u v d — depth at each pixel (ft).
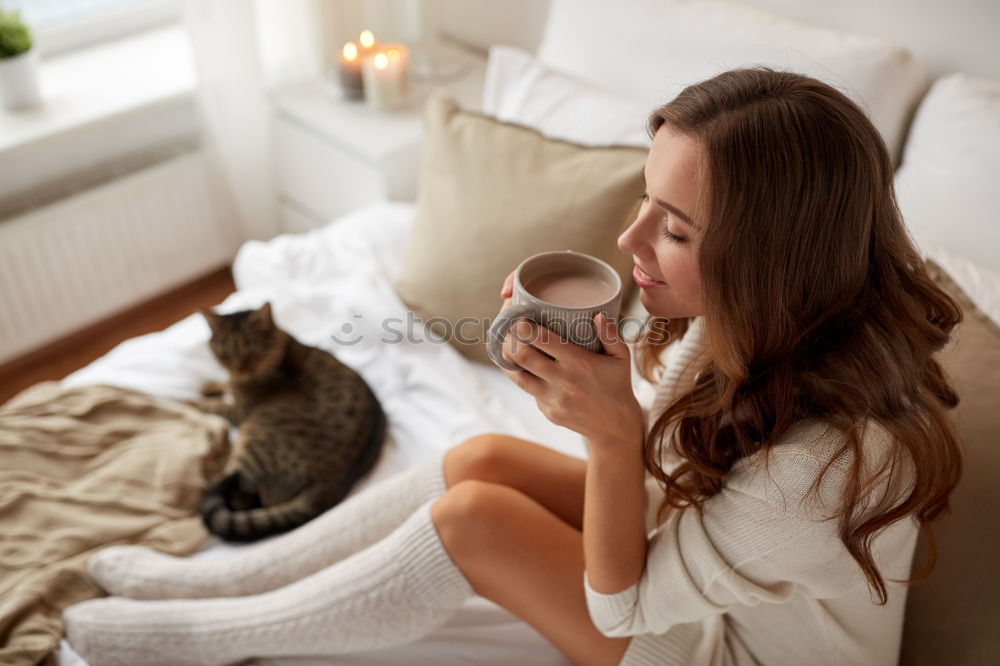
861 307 2.57
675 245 2.57
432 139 5.36
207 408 5.18
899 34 5.40
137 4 8.18
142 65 7.77
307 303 5.65
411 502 3.80
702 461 2.87
